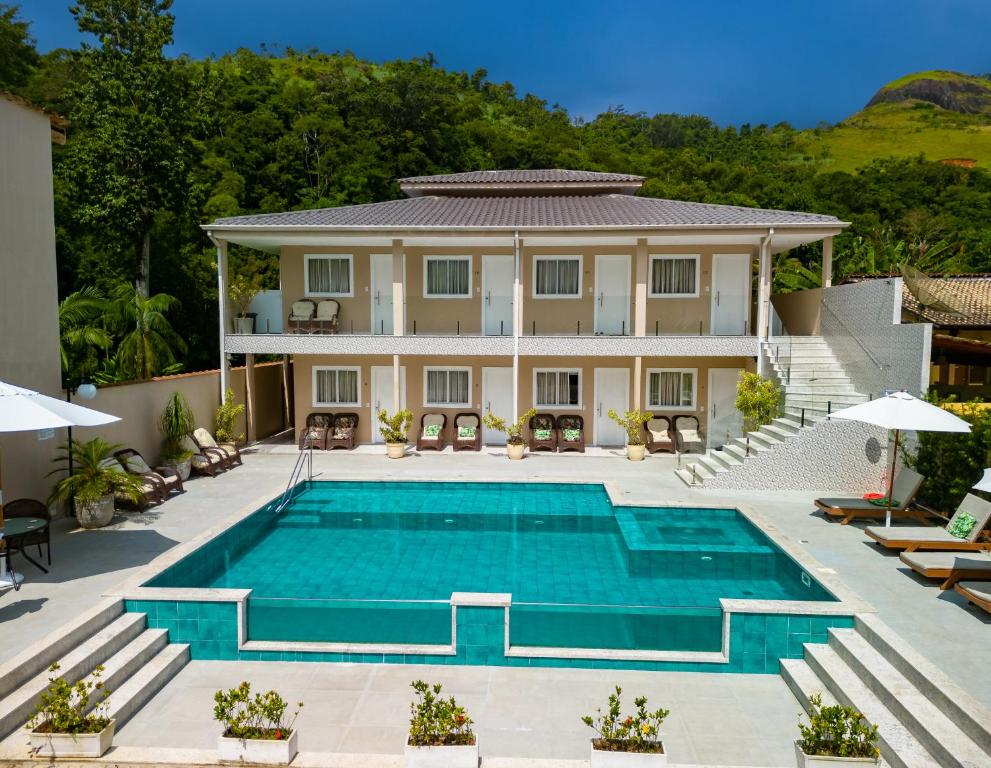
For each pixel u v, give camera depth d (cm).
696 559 1127
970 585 840
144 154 2672
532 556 1150
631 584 1016
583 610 820
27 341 1191
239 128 4822
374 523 1349
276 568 1088
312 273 2198
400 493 1577
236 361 2891
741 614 805
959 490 1209
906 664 688
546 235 1922
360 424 2234
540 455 1995
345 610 840
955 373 1858
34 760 594
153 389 1631
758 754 632
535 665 807
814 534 1181
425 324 2144
